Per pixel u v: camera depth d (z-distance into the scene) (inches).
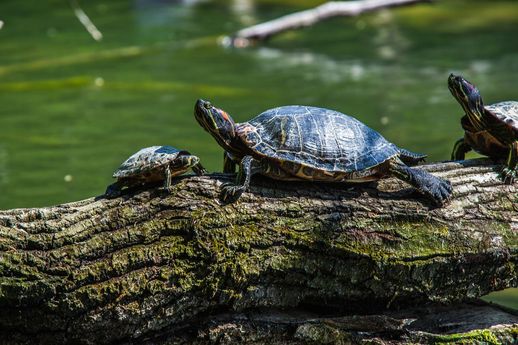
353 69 1042.7
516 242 365.1
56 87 973.2
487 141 401.1
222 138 361.1
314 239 347.9
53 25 1309.1
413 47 1154.0
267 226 346.9
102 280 331.0
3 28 1288.1
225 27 1294.3
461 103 399.9
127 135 796.6
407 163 388.5
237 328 346.6
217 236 341.4
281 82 982.4
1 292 324.8
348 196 362.6
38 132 812.0
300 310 362.9
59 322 330.0
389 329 352.8
